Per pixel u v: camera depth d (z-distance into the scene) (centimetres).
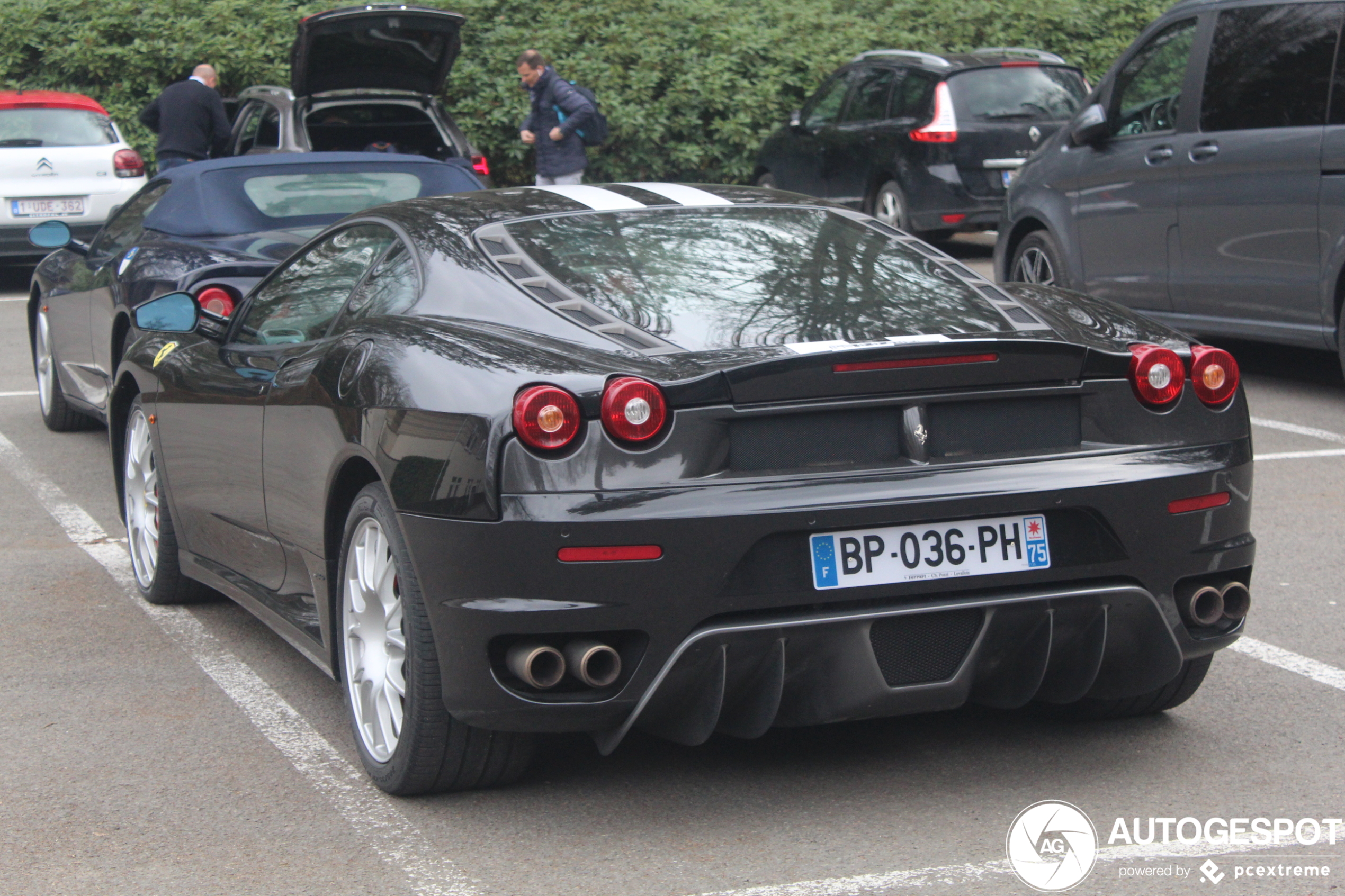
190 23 1612
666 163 1691
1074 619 338
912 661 331
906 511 319
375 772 356
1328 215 767
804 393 318
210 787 363
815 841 326
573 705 317
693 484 312
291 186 712
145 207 749
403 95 1269
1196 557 347
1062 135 967
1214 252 837
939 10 1781
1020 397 335
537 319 348
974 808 343
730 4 1788
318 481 377
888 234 418
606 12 1688
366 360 360
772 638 316
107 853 327
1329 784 354
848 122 1491
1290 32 793
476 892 306
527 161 1673
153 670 454
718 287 365
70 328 768
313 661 400
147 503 525
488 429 314
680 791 355
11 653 471
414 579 333
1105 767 366
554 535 308
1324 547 561
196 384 464
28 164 1331
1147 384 344
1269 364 956
